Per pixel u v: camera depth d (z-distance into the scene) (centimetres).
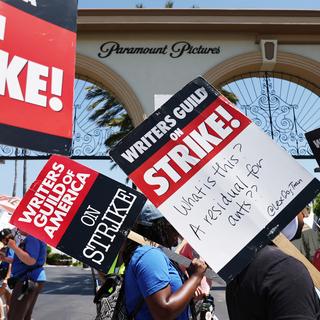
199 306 259
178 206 171
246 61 1012
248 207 168
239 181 171
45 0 174
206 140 176
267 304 147
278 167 170
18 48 164
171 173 174
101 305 209
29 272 435
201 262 192
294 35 1029
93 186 206
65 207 204
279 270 148
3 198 339
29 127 161
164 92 989
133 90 988
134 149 174
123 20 999
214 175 173
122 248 217
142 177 173
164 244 213
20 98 161
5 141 154
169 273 193
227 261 163
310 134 190
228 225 167
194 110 178
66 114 171
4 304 602
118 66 1002
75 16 181
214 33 1026
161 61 1009
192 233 168
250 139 174
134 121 972
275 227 164
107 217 203
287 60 1016
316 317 143
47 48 171
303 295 142
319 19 1023
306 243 258
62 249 201
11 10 164
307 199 166
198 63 1012
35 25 169
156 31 1017
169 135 176
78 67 996
